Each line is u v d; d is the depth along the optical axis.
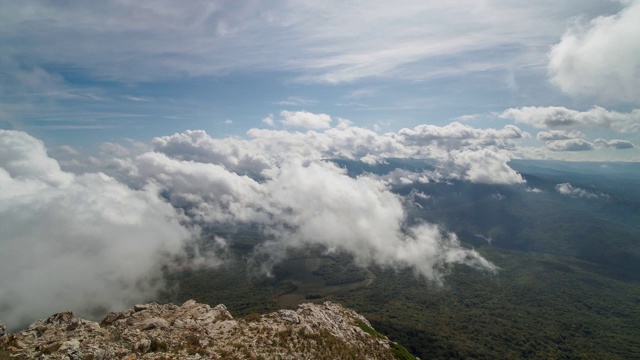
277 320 79.94
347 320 118.81
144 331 59.06
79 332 52.53
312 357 67.19
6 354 42.06
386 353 95.50
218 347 58.16
